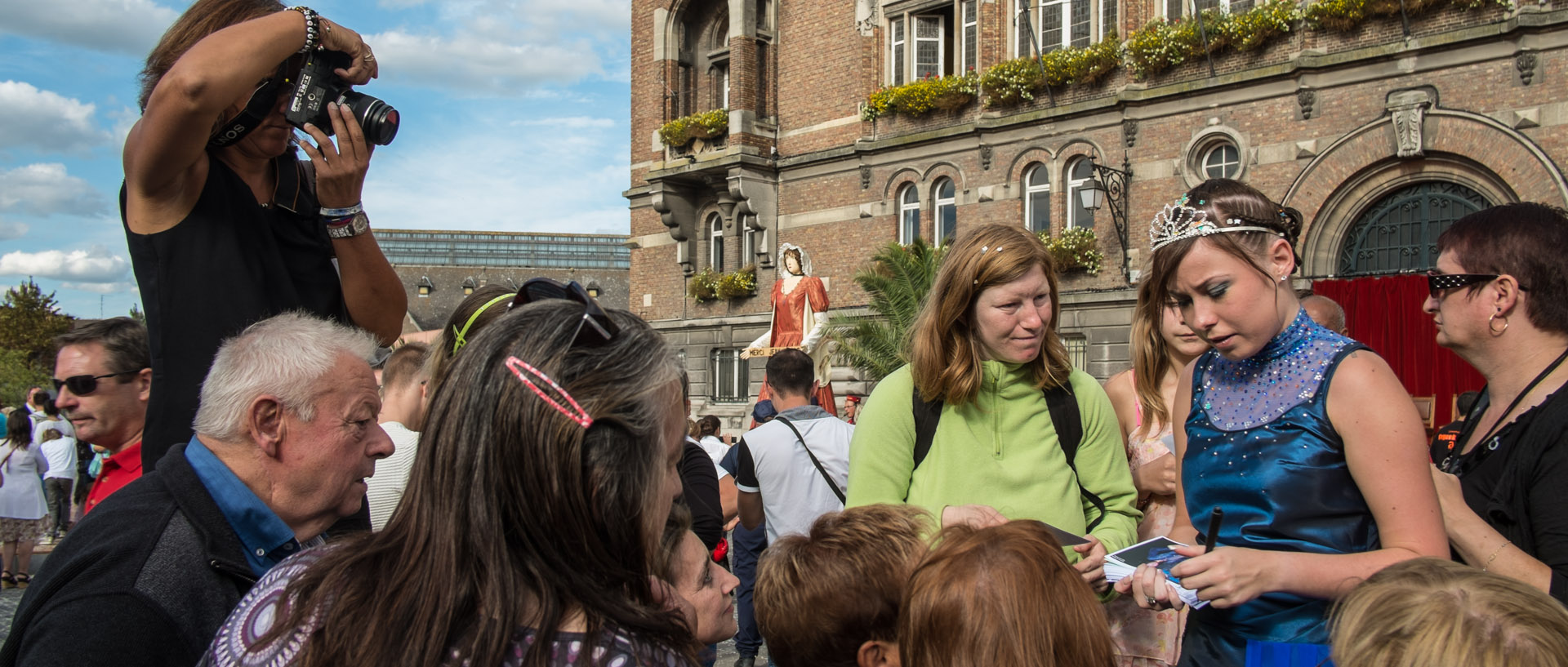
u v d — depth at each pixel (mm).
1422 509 2047
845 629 2068
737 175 20609
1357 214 14344
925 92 18734
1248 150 15117
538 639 1249
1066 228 17203
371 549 1377
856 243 19859
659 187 22094
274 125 2375
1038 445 2912
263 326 2094
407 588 1293
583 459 1330
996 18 18094
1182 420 2539
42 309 39438
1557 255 2514
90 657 1710
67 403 3387
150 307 2295
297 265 2553
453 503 1312
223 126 2264
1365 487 2100
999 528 1843
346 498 2111
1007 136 17859
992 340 2822
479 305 2391
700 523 3832
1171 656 3062
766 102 21234
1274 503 2199
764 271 21109
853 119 19953
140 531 1876
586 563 1340
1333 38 14422
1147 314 3348
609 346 1410
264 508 1985
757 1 21188
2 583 9570
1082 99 17047
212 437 2010
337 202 2469
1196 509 2412
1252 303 2172
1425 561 1799
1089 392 3010
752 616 6535
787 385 5344
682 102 22594
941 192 19141
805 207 20703
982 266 2787
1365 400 2092
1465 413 3176
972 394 2871
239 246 2369
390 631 1263
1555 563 2260
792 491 4641
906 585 1860
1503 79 12945
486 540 1290
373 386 2166
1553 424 2350
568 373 1348
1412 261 13891
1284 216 2229
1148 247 16109
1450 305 2658
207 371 2289
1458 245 2656
